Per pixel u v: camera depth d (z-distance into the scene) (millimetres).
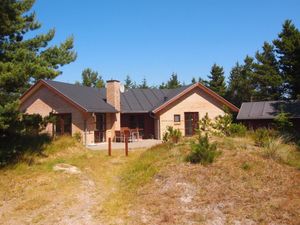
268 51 48500
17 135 17688
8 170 14586
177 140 17297
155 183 11867
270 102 35125
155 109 29250
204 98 30828
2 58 15266
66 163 16078
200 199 10203
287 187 10641
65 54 17141
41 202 11172
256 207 9406
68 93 26859
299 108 31953
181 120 30188
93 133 26469
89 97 28859
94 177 14164
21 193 12195
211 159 12961
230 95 57438
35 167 15125
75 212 10195
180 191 10852
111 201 10938
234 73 62562
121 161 17047
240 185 10922
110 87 29703
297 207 9227
